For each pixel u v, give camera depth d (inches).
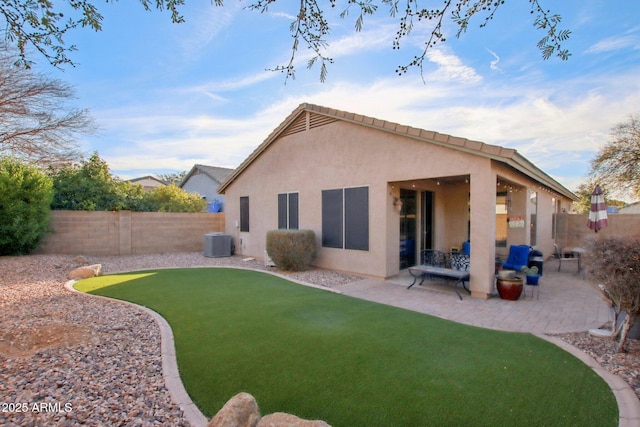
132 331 189.3
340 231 372.8
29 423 102.3
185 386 129.1
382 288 303.7
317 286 313.9
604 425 106.3
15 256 406.6
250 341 175.8
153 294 281.1
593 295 279.9
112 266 431.5
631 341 174.6
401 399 120.2
